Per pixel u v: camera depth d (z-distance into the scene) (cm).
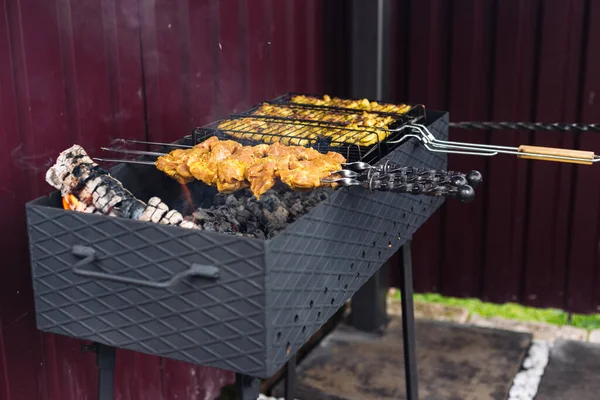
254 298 161
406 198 208
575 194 296
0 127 191
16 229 197
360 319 294
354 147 197
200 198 206
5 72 191
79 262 168
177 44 233
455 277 317
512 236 305
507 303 314
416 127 210
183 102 238
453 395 258
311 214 169
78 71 207
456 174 173
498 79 293
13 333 198
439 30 296
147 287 167
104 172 181
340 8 303
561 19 284
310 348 292
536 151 194
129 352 228
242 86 260
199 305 165
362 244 190
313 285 173
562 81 289
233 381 268
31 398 203
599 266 300
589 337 294
